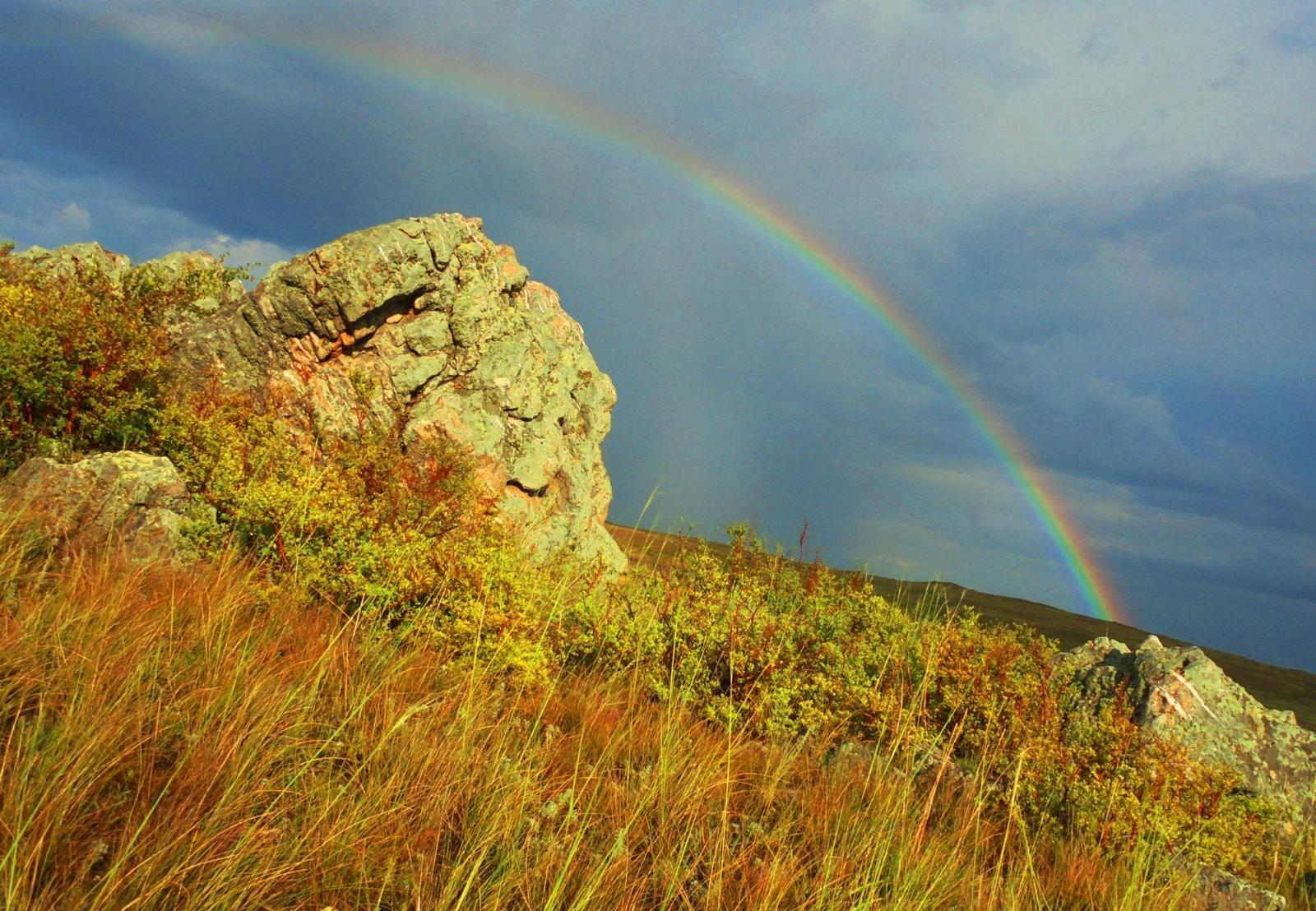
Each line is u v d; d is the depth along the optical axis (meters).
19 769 3.43
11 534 6.35
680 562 11.85
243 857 3.37
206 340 13.27
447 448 12.30
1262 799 9.45
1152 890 6.28
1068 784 8.12
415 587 7.94
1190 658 11.33
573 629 9.55
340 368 13.84
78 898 2.95
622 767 6.27
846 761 7.65
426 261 14.48
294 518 8.14
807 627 10.98
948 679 10.05
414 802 4.41
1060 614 41.34
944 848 6.02
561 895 3.97
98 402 9.65
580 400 18.95
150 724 4.12
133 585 6.05
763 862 4.88
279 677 5.12
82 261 17.30
